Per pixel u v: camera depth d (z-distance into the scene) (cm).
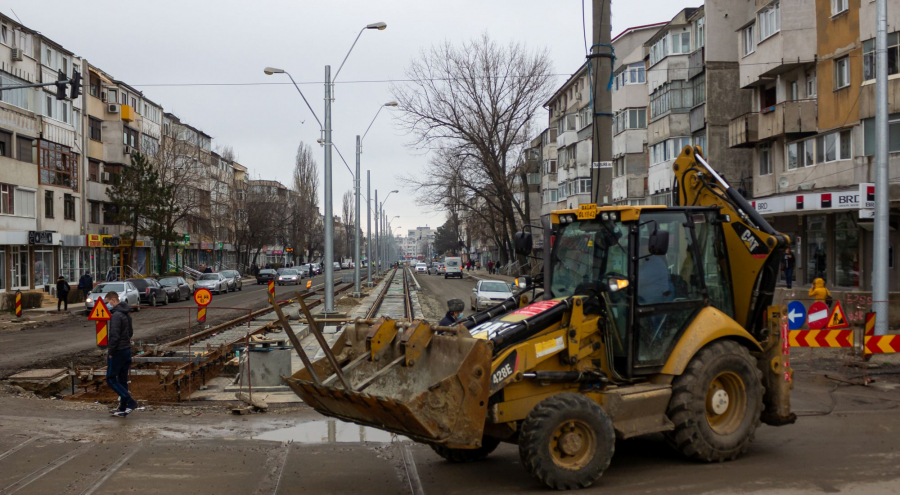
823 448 813
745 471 723
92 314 1338
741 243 836
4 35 4172
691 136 4003
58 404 1144
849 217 2714
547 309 719
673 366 739
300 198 10150
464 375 625
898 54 2359
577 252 807
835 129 2670
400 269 16050
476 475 735
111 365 1042
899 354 1592
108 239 5494
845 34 2609
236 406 1095
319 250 12625
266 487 684
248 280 8300
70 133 5028
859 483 677
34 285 4431
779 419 818
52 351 1936
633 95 4969
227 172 9631
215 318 3044
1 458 780
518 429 709
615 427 707
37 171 4478
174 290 4428
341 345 754
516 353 682
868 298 1755
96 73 5547
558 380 708
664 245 698
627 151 4975
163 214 5388
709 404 762
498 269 9375
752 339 798
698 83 3844
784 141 3058
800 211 2744
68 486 681
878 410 1031
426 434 613
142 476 714
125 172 5331
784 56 2858
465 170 5038
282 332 2252
